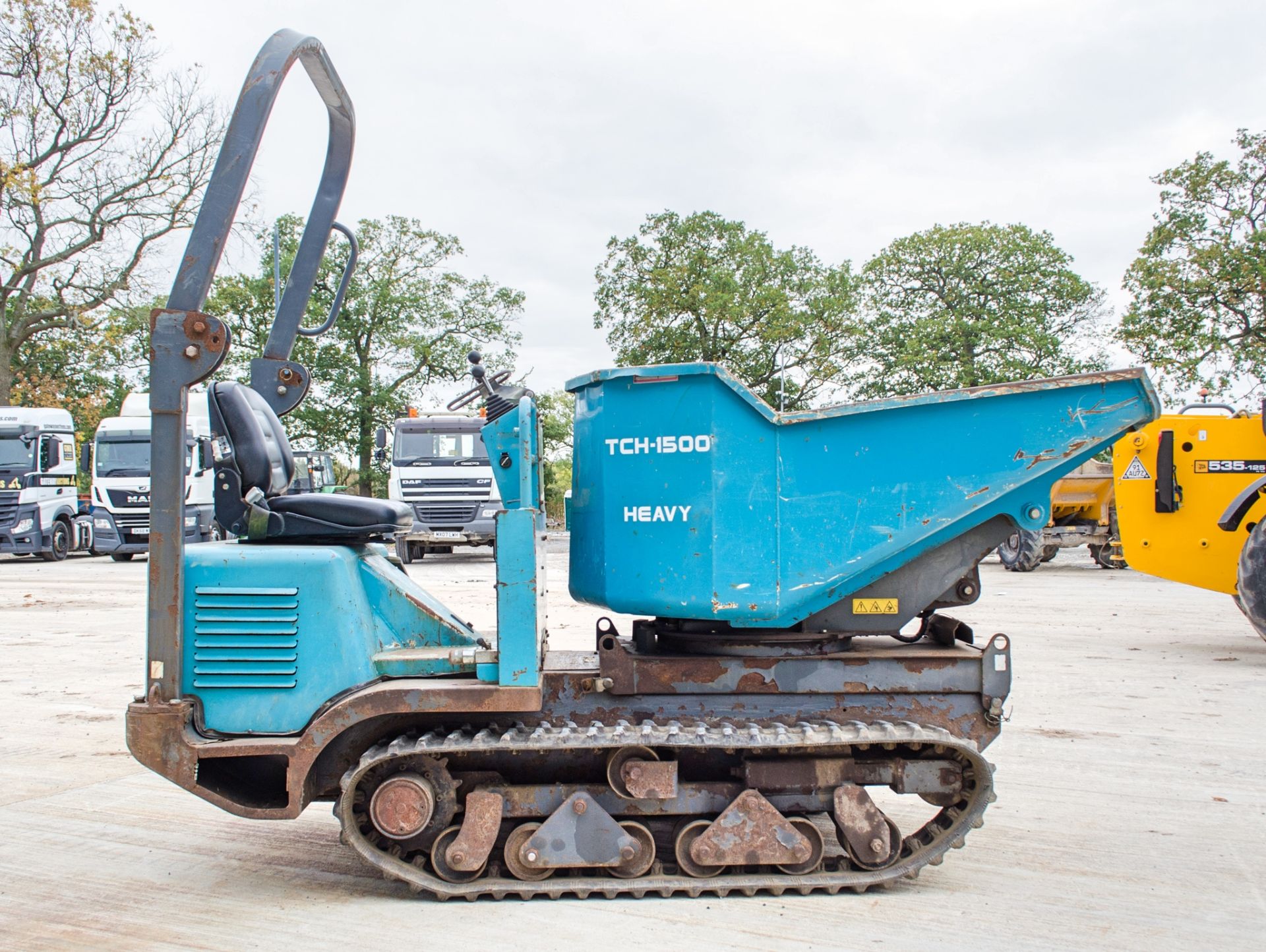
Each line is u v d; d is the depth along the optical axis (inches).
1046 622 398.0
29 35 1092.5
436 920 123.6
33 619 431.5
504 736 127.0
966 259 1491.1
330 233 167.2
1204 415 358.9
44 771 199.2
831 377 1562.5
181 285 127.2
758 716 136.4
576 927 121.0
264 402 158.6
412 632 144.3
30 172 1064.8
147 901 131.9
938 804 137.3
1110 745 212.1
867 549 132.3
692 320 1555.1
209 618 130.6
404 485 719.7
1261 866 144.2
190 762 126.0
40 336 1336.1
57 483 832.9
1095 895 133.0
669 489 133.4
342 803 125.7
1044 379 132.1
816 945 115.4
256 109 129.3
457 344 1652.3
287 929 121.5
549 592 508.7
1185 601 467.2
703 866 131.1
